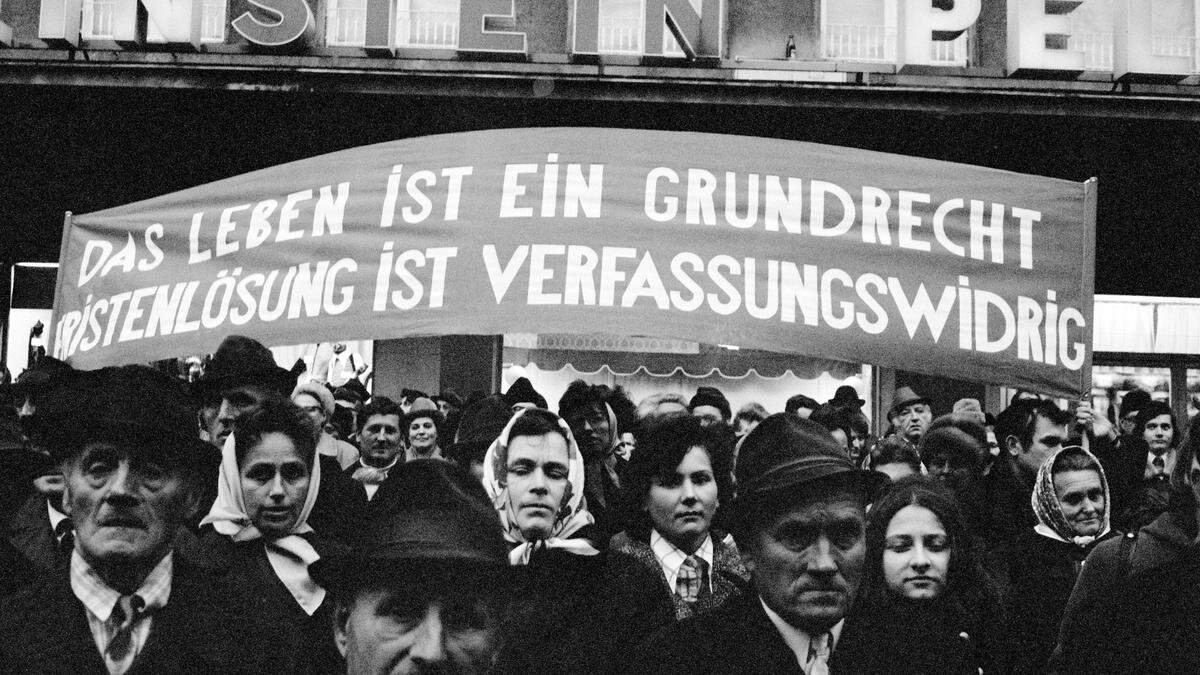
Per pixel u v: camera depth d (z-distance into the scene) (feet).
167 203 14.28
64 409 8.80
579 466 12.94
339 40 33.94
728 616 9.83
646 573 12.37
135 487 8.79
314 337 13.46
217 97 32.17
